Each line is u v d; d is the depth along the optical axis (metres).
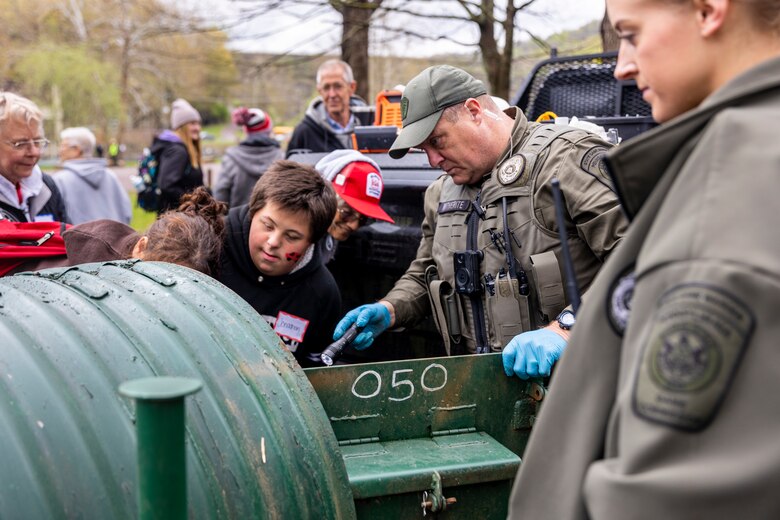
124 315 1.63
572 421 1.17
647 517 0.97
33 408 1.38
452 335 2.76
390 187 3.50
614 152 1.15
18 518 1.27
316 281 2.87
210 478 1.45
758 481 0.93
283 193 2.62
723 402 0.95
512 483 1.94
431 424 2.05
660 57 1.17
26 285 1.74
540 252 2.54
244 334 1.72
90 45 26.59
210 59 12.34
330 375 1.93
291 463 1.57
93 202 5.73
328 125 5.65
